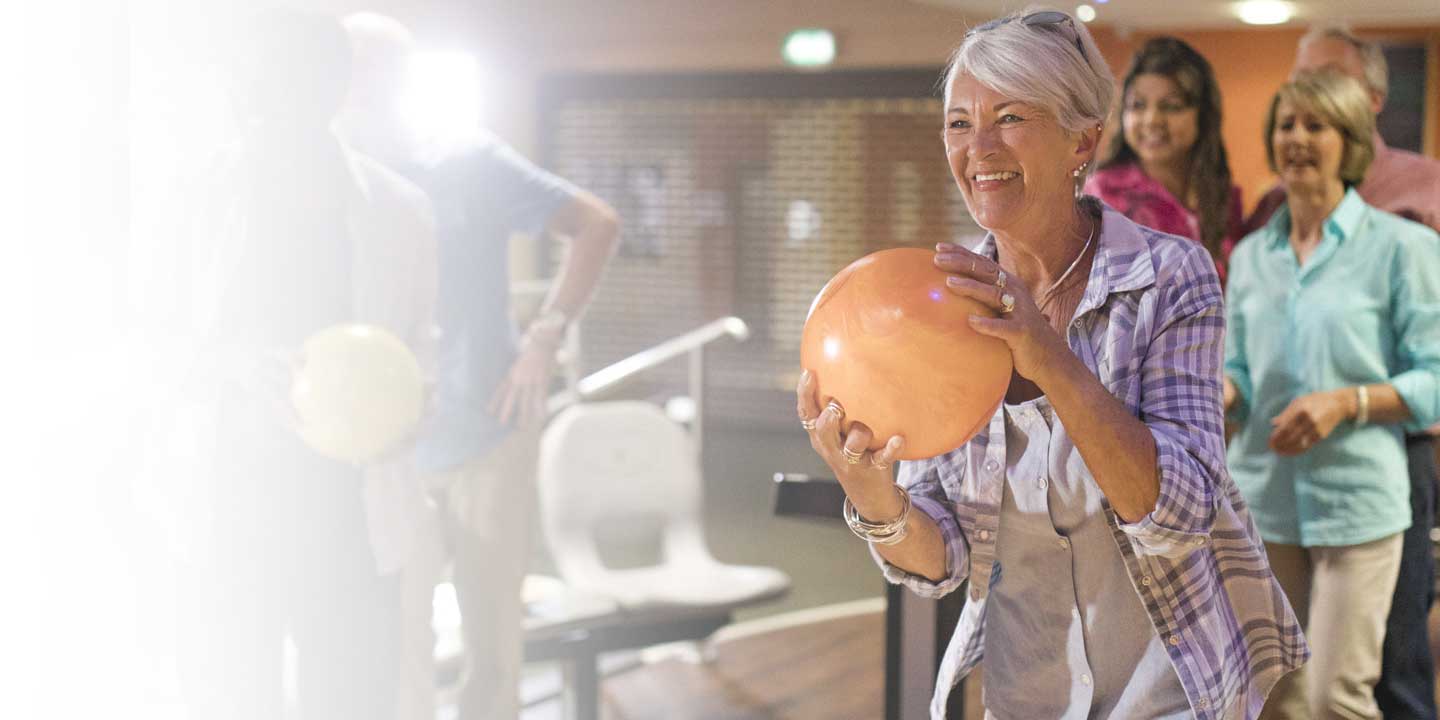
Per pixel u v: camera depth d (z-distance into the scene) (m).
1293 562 2.87
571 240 3.00
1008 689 1.58
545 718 3.75
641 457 3.92
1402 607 2.83
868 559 5.95
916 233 9.60
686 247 10.28
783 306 10.05
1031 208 1.43
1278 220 2.88
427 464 2.91
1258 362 2.87
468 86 2.96
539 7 7.96
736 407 10.28
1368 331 2.72
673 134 10.13
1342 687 2.74
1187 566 1.43
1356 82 2.78
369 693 2.26
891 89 8.98
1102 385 1.32
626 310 10.55
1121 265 1.43
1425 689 2.85
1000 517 1.54
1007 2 3.50
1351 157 2.75
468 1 7.48
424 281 2.42
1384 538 2.72
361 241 2.27
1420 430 2.78
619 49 8.79
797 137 9.84
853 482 1.42
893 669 2.48
